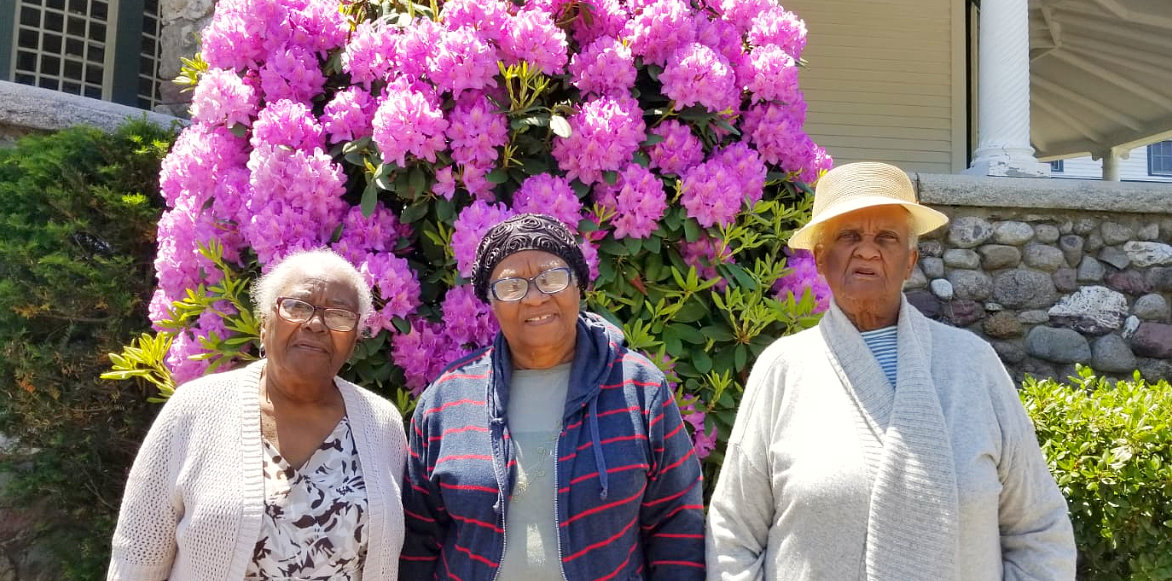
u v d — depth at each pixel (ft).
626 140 7.42
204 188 7.76
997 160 15.39
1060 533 4.97
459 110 7.20
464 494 5.44
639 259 8.05
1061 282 13.08
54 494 10.32
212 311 7.25
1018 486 5.05
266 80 7.68
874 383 5.21
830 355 5.43
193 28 15.42
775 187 9.25
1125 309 12.98
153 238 10.69
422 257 8.07
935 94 23.03
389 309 6.97
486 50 7.16
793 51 9.12
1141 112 31.55
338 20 8.18
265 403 5.74
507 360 5.89
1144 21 23.67
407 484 5.93
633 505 5.44
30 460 10.64
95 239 10.61
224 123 7.94
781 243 8.70
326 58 8.26
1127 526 8.05
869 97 22.85
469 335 7.20
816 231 5.83
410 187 7.21
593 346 5.90
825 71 22.79
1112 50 27.12
